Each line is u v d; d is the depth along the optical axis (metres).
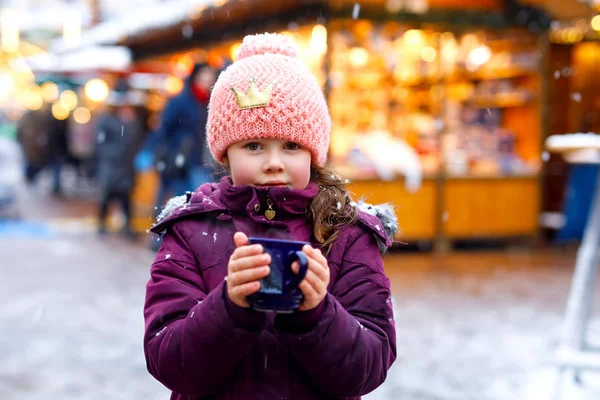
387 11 8.64
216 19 9.59
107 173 10.69
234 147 1.75
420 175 9.30
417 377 4.56
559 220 10.30
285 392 1.68
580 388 4.32
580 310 4.13
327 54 8.45
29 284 7.24
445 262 8.83
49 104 18.19
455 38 9.57
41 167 17.83
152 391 4.29
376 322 1.73
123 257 8.93
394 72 9.90
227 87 1.75
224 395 1.68
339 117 9.59
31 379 4.45
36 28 24.59
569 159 4.08
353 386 1.62
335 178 1.83
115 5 23.44
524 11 9.38
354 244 1.79
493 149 10.15
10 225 11.77
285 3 8.38
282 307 1.46
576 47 10.27
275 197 1.70
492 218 9.80
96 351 5.04
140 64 13.56
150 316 1.72
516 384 4.44
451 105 10.34
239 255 1.45
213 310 1.54
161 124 8.53
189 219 1.81
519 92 10.21
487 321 5.98
